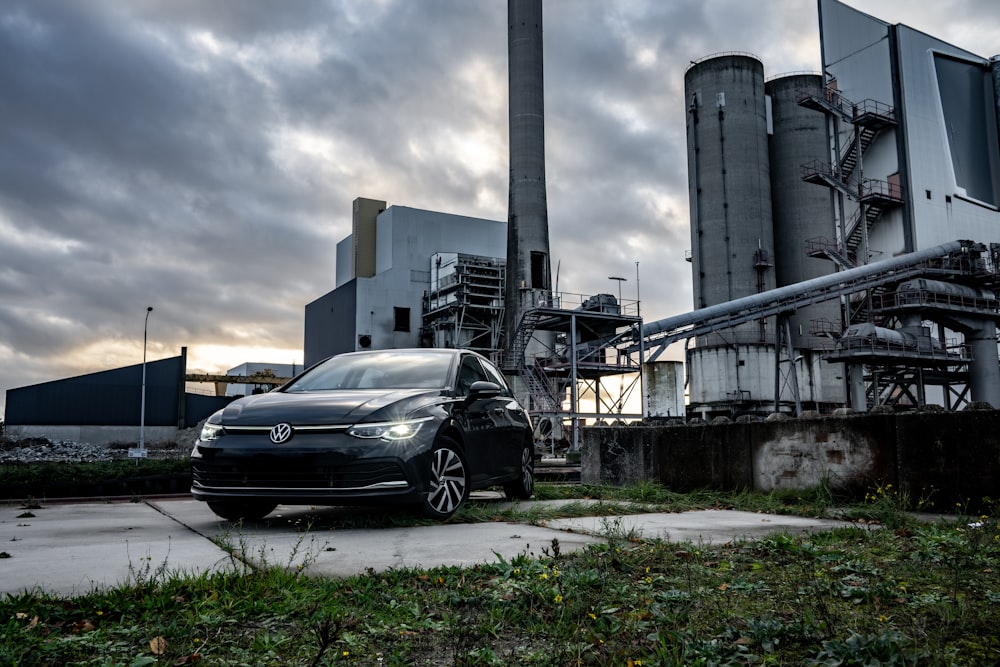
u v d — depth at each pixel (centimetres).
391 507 723
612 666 232
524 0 5178
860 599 306
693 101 5881
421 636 265
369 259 6838
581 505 738
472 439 703
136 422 6556
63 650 239
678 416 5766
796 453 829
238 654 241
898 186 5397
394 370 738
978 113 5978
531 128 5062
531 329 4159
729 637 257
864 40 5750
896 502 698
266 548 457
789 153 6003
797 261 5853
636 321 4056
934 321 4938
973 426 667
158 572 353
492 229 6881
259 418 601
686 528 581
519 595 314
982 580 342
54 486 1241
